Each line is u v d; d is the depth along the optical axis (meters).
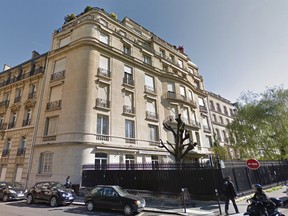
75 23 22.45
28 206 11.48
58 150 16.64
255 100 26.08
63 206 11.45
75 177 15.22
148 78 24.66
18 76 25.00
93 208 10.16
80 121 16.67
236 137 26.14
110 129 18.30
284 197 11.28
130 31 25.69
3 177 20.31
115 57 21.50
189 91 29.59
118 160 17.88
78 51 19.53
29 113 21.44
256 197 6.51
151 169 13.17
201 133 29.39
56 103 18.72
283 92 24.28
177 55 32.03
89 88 17.95
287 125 22.62
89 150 16.19
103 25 21.73
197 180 11.51
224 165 11.66
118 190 10.12
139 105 21.91
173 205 10.81
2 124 22.95
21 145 20.28
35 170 17.41
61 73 19.86
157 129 22.92
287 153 23.16
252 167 9.45
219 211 8.94
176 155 16.36
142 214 9.27
